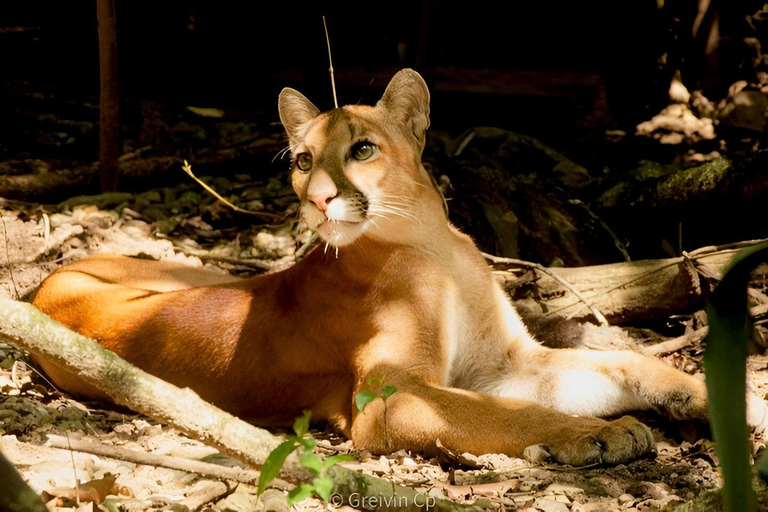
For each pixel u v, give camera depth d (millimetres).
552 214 13836
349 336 8125
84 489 5465
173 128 16406
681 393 7906
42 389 8500
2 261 11891
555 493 6242
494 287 8781
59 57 18172
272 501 5762
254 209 14234
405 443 7414
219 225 14023
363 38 18547
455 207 13742
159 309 8852
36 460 6406
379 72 17359
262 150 15695
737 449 3506
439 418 7340
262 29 18375
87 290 9367
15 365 8797
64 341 4277
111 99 13695
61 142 16062
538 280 11133
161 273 10344
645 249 13867
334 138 7875
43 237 12445
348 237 7785
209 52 18516
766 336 9867
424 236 8211
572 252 13523
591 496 6242
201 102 18125
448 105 17484
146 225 13383
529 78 17641
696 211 13562
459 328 8477
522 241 13547
